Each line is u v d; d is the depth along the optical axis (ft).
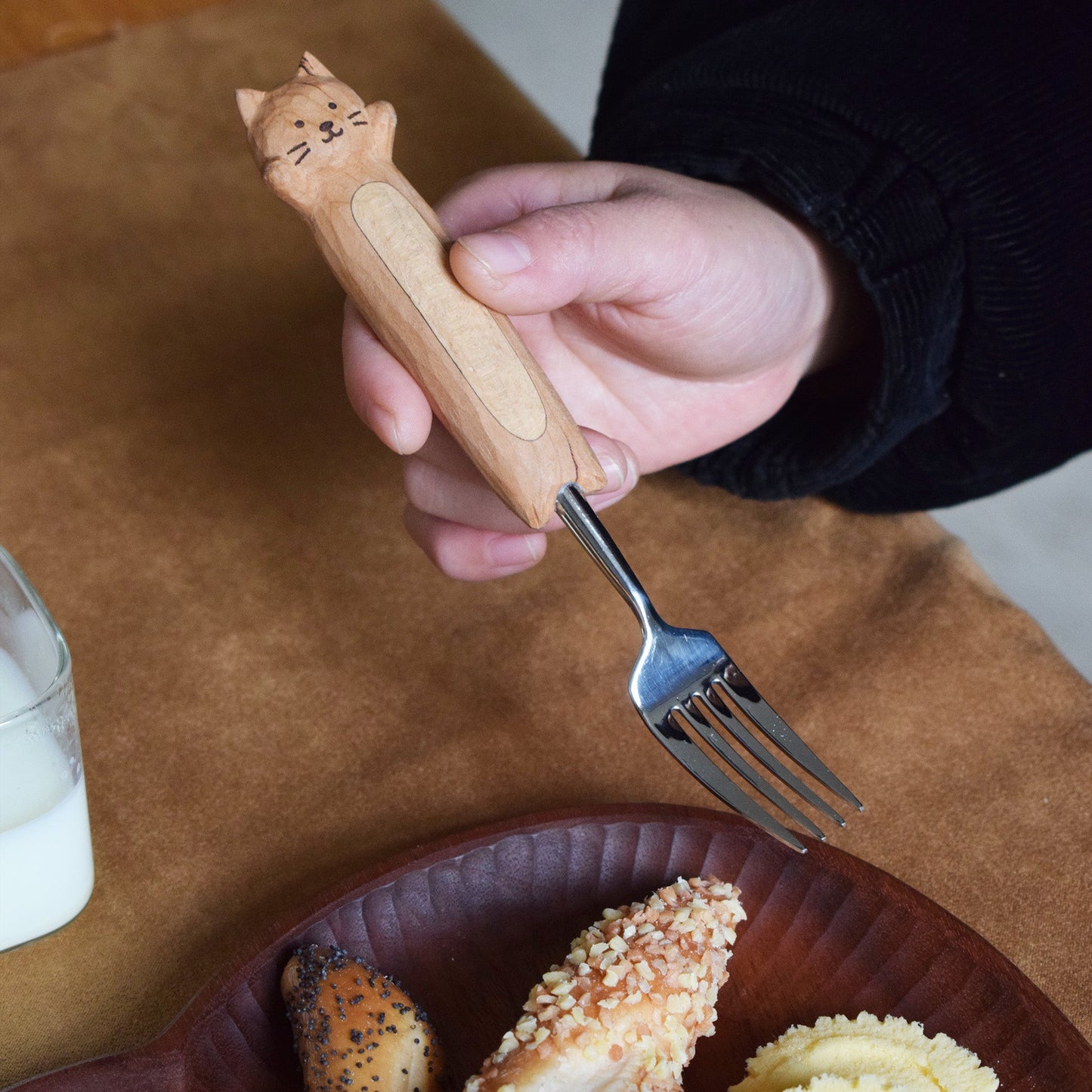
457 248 1.59
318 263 2.57
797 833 1.69
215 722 1.93
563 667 1.99
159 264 2.54
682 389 2.07
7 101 2.95
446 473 1.92
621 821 1.71
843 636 2.02
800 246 2.01
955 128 1.89
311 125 1.57
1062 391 2.04
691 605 2.06
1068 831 1.84
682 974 1.61
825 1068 1.61
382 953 1.68
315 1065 1.58
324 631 2.02
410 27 3.18
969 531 4.35
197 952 1.74
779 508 2.19
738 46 2.04
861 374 2.17
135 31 3.17
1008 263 1.93
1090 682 1.99
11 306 2.43
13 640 1.65
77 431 2.25
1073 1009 1.70
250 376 2.34
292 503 2.17
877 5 1.99
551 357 2.05
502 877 1.70
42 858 1.65
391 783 1.87
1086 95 1.90
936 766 1.89
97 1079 1.55
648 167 1.98
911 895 1.66
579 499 1.63
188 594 2.06
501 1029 1.66
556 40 5.78
